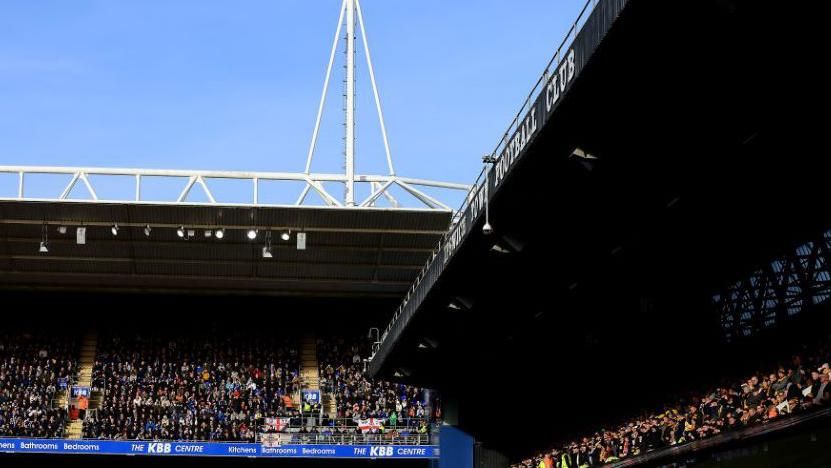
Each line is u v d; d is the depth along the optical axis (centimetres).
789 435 2197
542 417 4056
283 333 6091
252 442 5131
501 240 2880
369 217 4997
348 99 5269
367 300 5872
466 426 4488
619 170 2303
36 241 5109
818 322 2345
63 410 5325
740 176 2253
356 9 5350
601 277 2975
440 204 5116
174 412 5347
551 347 3691
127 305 5994
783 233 2416
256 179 4966
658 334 3086
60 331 5975
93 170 4891
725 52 1800
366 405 5572
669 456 2741
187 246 5191
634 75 1953
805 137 2052
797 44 1734
